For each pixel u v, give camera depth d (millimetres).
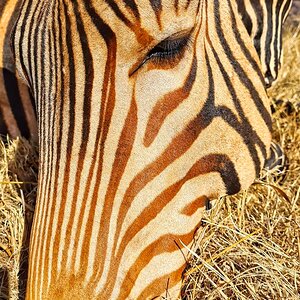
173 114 2057
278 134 4105
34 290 2025
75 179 2004
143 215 2072
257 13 2895
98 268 2018
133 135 2002
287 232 3178
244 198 3154
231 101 2223
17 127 3523
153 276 2170
